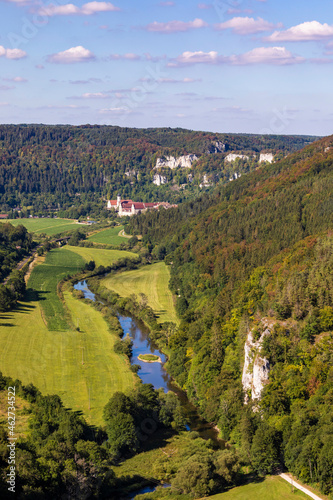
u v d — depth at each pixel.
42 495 115.25
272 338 161.62
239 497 125.31
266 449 137.12
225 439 155.62
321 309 166.50
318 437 131.75
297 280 182.62
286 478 133.38
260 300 197.38
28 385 170.38
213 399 166.00
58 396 163.38
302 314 169.12
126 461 143.75
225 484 132.38
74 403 167.25
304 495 125.38
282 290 187.00
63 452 131.62
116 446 144.25
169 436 157.50
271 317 173.50
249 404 156.50
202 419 168.38
